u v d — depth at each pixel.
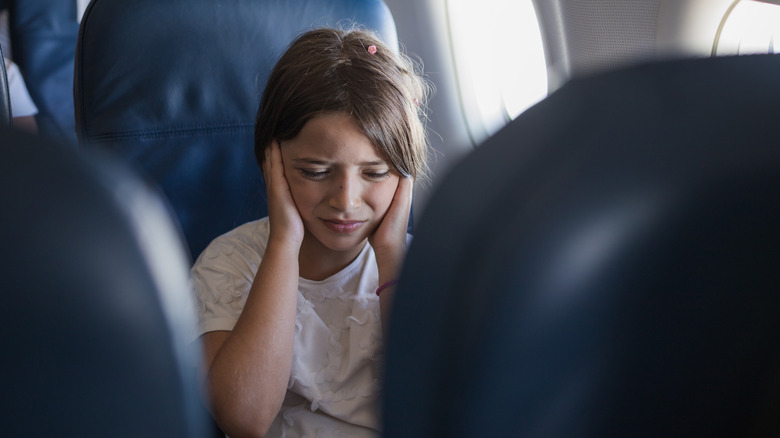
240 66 1.22
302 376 1.04
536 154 0.32
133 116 1.17
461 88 2.13
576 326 0.34
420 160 1.09
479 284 0.31
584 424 0.37
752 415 0.42
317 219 1.00
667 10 1.55
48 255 0.31
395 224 1.06
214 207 1.24
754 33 1.54
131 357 0.32
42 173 0.31
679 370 0.39
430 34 2.10
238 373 0.92
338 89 0.94
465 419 0.32
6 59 2.40
